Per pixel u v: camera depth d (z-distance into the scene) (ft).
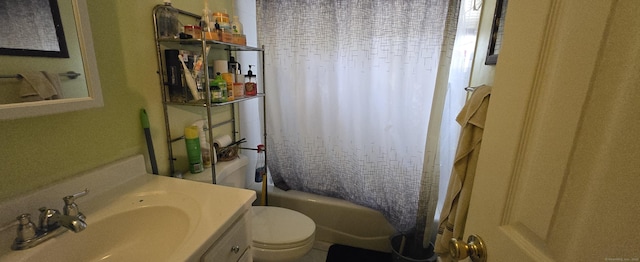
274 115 5.82
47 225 2.24
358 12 4.90
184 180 3.32
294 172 6.22
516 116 1.49
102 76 2.94
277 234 4.35
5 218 2.19
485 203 1.76
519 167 1.48
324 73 5.37
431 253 5.35
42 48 2.24
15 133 2.27
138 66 3.36
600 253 1.07
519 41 1.48
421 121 5.05
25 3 2.15
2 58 2.04
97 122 2.93
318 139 5.78
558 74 1.24
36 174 2.44
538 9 1.34
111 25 2.99
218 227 2.41
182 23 3.98
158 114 3.73
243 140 5.43
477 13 4.38
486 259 1.73
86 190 2.53
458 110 4.87
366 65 5.06
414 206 5.44
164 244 2.66
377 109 5.29
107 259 2.54
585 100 1.12
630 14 0.97
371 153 5.51
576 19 1.15
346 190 5.90
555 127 1.26
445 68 4.44
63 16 2.33
